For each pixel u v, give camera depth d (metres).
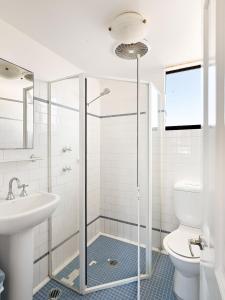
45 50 1.77
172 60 2.02
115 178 2.22
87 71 2.26
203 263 0.82
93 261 1.98
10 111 1.47
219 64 0.51
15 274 1.29
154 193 2.05
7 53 1.45
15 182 1.52
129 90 2.04
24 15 1.35
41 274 1.76
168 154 2.20
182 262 1.40
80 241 1.67
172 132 2.18
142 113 1.86
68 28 1.49
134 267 1.92
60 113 1.86
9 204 1.34
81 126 1.69
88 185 2.00
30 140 1.61
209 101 0.69
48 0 1.21
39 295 1.62
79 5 1.25
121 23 1.33
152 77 2.27
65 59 1.99
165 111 2.24
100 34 1.57
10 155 1.50
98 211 2.25
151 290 1.67
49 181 1.83
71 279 1.77
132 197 2.15
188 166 2.10
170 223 2.20
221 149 0.50
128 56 1.83
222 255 0.49
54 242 1.89
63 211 1.90
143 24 1.35
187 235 1.74
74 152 1.81
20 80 1.53
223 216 0.49
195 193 1.84
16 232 1.17
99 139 2.22
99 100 2.15
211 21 0.66
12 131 1.48
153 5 1.24
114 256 2.06
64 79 1.77
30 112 1.61
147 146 1.84
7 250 1.29
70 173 1.86
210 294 0.63
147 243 1.84
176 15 1.33
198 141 2.05
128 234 2.18
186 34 1.55
